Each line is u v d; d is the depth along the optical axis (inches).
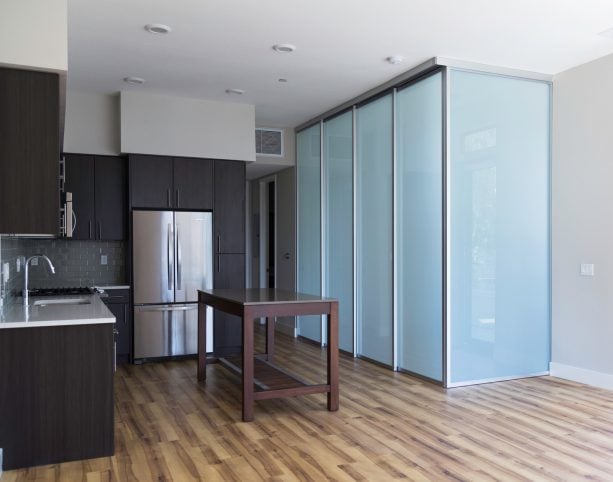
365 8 147.2
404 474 117.9
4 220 115.8
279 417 158.4
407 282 209.2
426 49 178.4
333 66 195.9
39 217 117.8
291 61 190.5
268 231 342.3
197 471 119.9
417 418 156.5
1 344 121.0
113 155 239.3
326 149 267.6
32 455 122.6
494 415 159.0
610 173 184.1
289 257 309.4
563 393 182.1
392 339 217.5
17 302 167.5
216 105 246.1
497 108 197.8
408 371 209.8
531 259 203.9
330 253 264.4
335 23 157.5
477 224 194.4
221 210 249.3
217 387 193.5
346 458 127.0
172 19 154.6
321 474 118.0
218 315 249.1
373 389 189.2
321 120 269.9
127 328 235.1
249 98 239.8
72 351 125.9
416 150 203.3
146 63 193.2
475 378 194.4
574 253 197.5
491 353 197.2
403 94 210.1
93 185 238.1
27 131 117.2
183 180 242.7
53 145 118.6
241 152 250.1
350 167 246.5
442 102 189.2
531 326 204.1
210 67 197.3
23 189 117.0
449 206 188.7
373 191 229.9
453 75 189.3
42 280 238.8
